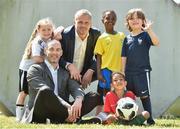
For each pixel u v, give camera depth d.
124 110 6.48
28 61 7.16
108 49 7.11
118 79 6.68
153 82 9.61
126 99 6.56
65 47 7.03
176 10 9.63
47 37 7.00
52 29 7.04
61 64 6.87
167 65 9.62
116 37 7.16
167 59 9.63
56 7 9.82
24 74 7.20
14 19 9.80
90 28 7.11
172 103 9.59
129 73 6.86
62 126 5.88
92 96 6.61
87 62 7.20
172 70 9.62
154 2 9.70
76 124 6.24
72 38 7.01
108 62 7.11
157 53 9.64
